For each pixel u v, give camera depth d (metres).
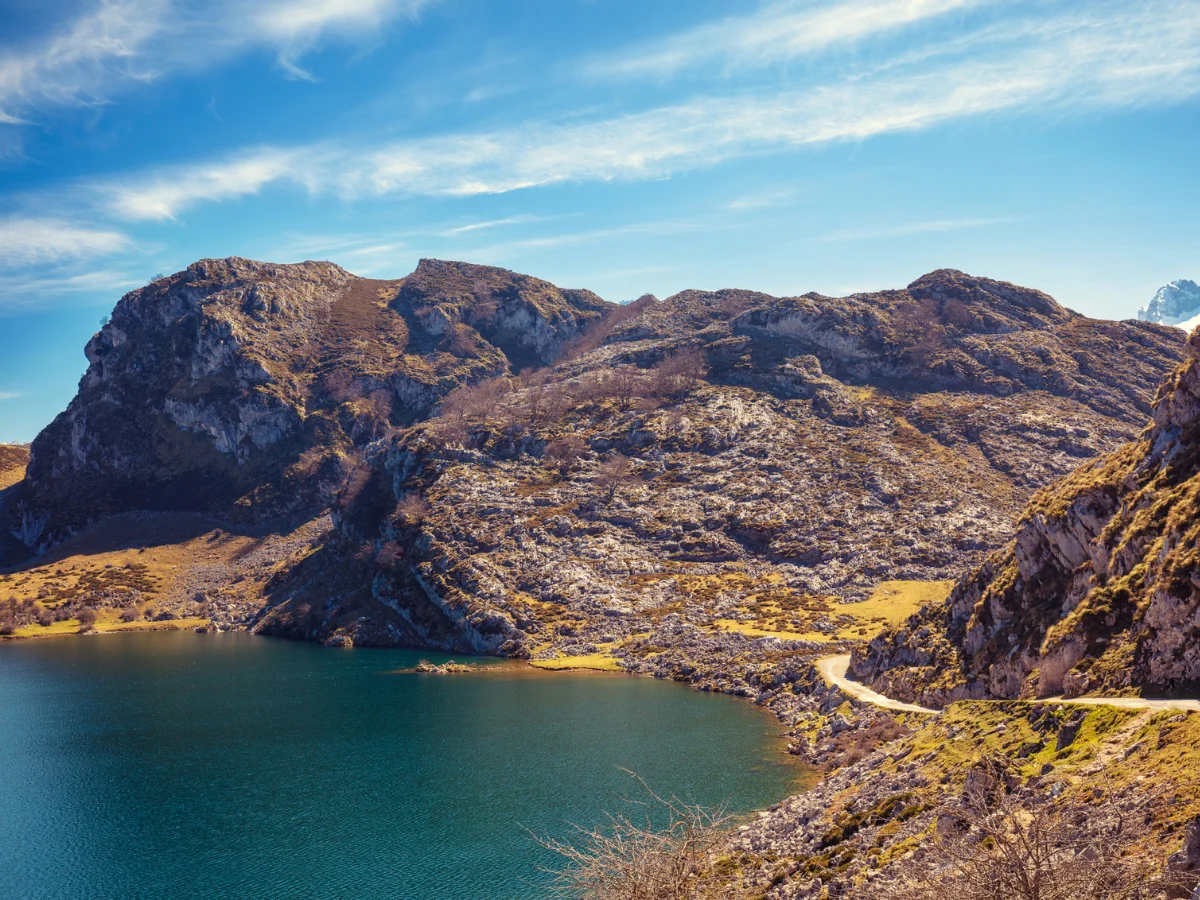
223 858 90.12
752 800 99.50
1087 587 95.69
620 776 111.25
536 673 188.62
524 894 78.75
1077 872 31.11
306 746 133.25
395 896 79.62
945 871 34.84
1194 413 96.44
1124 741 62.81
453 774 115.62
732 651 182.88
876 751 100.31
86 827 100.31
